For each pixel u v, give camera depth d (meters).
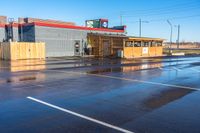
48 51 35.88
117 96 9.19
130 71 17.91
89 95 9.30
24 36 35.75
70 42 39.09
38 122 6.08
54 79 13.38
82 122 6.11
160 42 47.69
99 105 7.81
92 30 42.91
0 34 35.69
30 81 12.59
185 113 6.99
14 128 5.65
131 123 6.05
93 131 5.49
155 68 20.52
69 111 7.07
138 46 41.81
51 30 36.09
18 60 29.52
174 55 49.56
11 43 30.16
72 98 8.75
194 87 11.36
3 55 31.44
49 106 7.60
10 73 15.99
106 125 5.89
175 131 5.53
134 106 7.73
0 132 5.38
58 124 5.95
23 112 6.92
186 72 17.61
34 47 32.44
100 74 15.90
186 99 8.83
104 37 40.84
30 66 21.44
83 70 18.30
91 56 39.81
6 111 7.00
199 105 7.96
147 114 6.86
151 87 11.23
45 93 9.53
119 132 5.44
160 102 8.33
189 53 58.88
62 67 20.62
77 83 12.10
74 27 39.47
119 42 39.22
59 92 9.78
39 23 34.47
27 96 8.95
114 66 22.02
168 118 6.50
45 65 22.55
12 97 8.76
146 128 5.70
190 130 5.60
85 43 41.88
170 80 13.53
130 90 10.43
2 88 10.51
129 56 39.69
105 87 11.07
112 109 7.35
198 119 6.43
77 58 34.44
